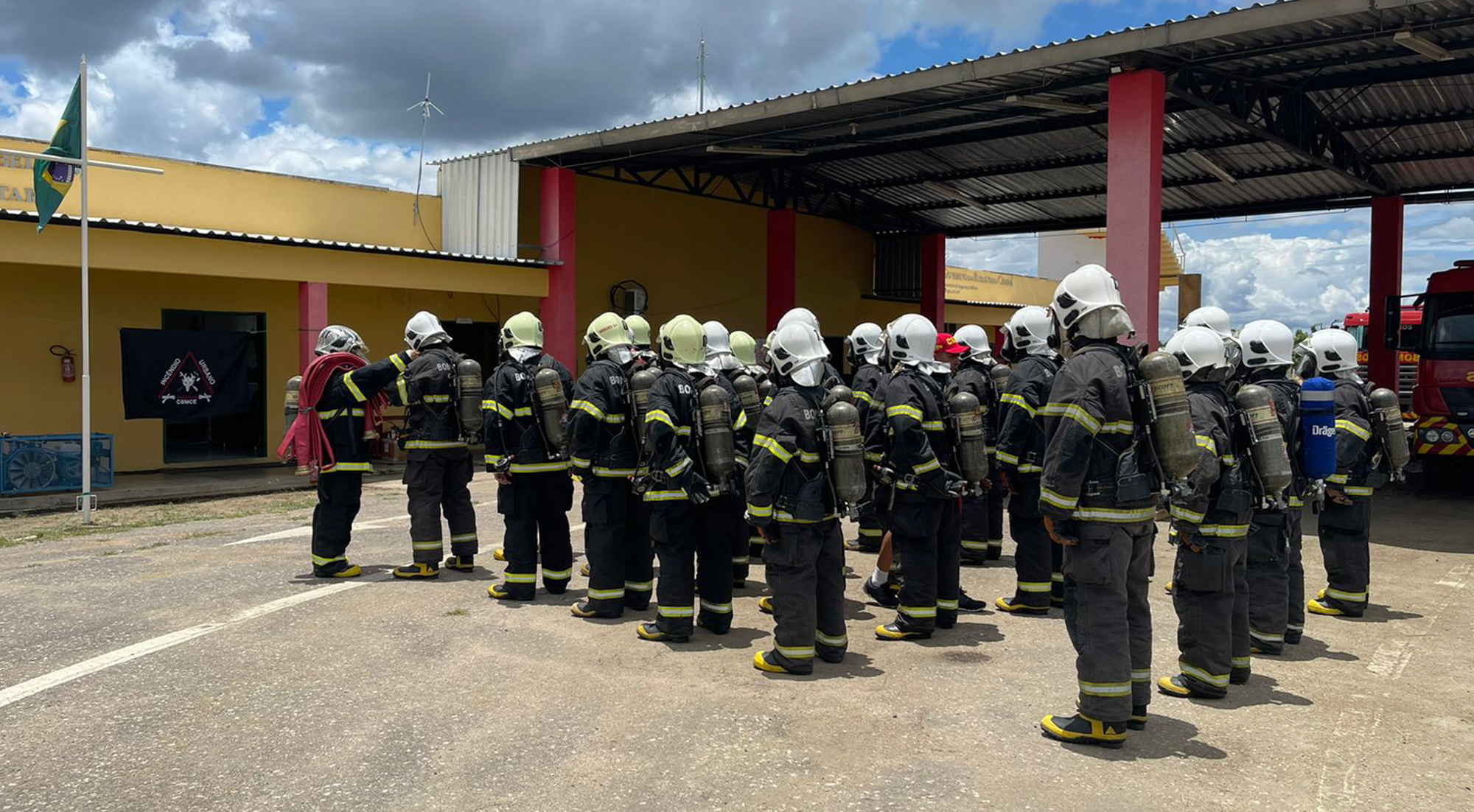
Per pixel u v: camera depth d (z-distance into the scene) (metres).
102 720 4.74
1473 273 13.70
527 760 4.30
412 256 16.39
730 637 6.37
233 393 14.77
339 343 7.81
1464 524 11.32
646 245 22.86
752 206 25.16
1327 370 6.77
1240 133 17.09
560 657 5.81
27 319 14.58
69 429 14.98
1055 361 7.05
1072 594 4.57
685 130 15.90
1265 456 5.06
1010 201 23.66
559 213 18.28
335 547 7.80
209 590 7.39
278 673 5.44
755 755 4.36
